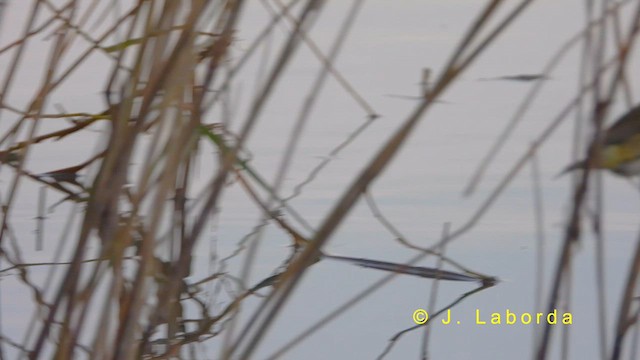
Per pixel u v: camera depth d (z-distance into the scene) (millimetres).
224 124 4652
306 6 3395
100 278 3812
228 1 3979
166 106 3643
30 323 4520
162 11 3693
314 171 6531
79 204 5789
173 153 3662
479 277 5352
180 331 4793
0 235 4578
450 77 2928
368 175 3072
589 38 3441
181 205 4531
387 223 5578
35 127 4465
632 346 3559
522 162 3566
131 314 3635
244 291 3537
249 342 3289
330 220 3148
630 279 3367
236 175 5004
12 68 4488
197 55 4180
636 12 3330
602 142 3344
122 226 4020
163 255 4574
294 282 3238
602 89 3449
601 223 3463
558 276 3416
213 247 5516
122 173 3766
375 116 7383
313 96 3496
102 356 3605
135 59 4094
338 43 3453
